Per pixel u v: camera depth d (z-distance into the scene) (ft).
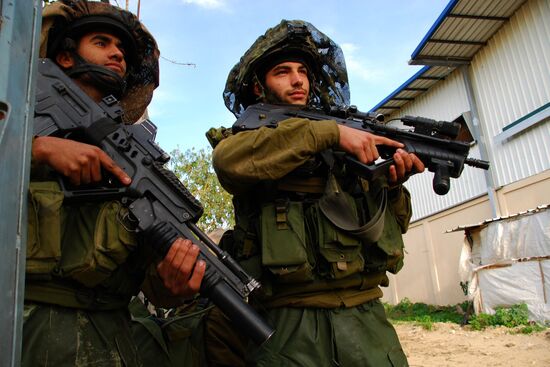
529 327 30.32
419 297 53.93
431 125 7.94
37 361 5.61
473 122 43.57
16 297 3.40
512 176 40.11
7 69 3.43
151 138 7.17
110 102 7.30
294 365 6.70
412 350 28.19
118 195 6.62
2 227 3.29
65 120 6.84
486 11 38.09
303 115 8.23
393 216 8.44
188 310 10.87
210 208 53.78
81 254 6.21
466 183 46.24
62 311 6.08
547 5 36.04
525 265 33.71
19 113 3.60
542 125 37.04
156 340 8.84
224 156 7.23
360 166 7.34
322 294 7.18
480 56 43.37
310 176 7.74
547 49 36.19
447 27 39.68
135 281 7.21
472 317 36.73
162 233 6.45
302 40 8.78
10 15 3.52
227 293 6.32
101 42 8.04
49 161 6.08
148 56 9.37
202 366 9.95
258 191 7.77
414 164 7.62
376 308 7.68
